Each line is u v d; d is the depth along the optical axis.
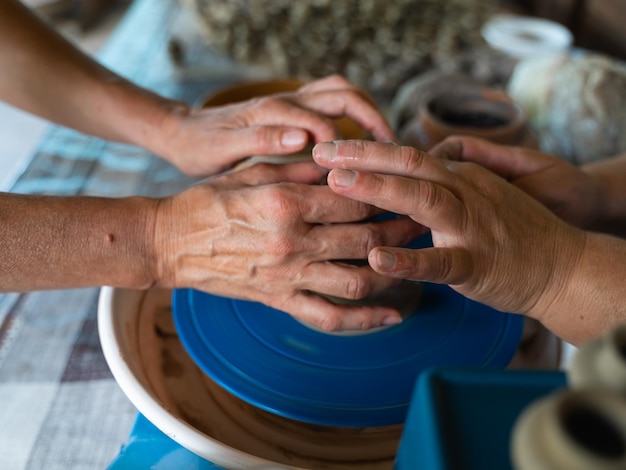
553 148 1.18
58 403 0.68
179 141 0.83
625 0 1.67
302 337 0.66
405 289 0.69
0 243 0.60
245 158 0.76
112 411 0.67
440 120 0.96
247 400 0.59
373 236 0.61
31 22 0.85
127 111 0.85
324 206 0.59
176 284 0.66
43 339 0.76
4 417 0.66
